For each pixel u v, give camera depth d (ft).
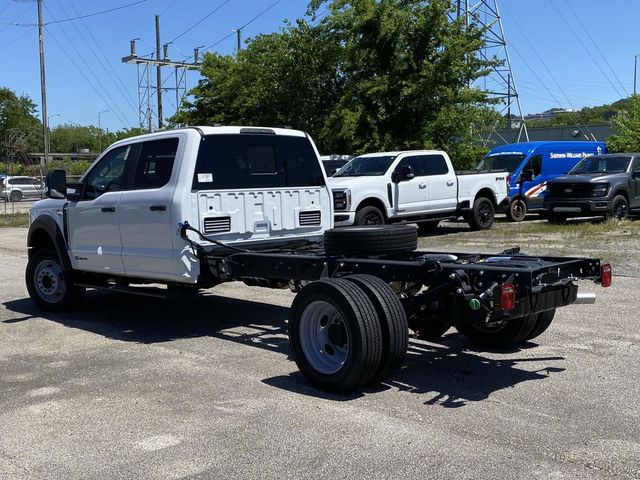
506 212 68.13
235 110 99.86
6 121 299.79
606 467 13.42
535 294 17.49
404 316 17.98
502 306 16.42
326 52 86.22
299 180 27.04
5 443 15.39
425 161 55.31
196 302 31.91
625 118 121.90
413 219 54.54
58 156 257.34
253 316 28.63
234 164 24.97
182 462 14.10
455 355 21.70
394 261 19.63
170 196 23.68
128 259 25.66
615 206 60.34
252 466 13.82
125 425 16.28
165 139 24.80
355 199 50.21
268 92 93.25
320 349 18.86
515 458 13.89
